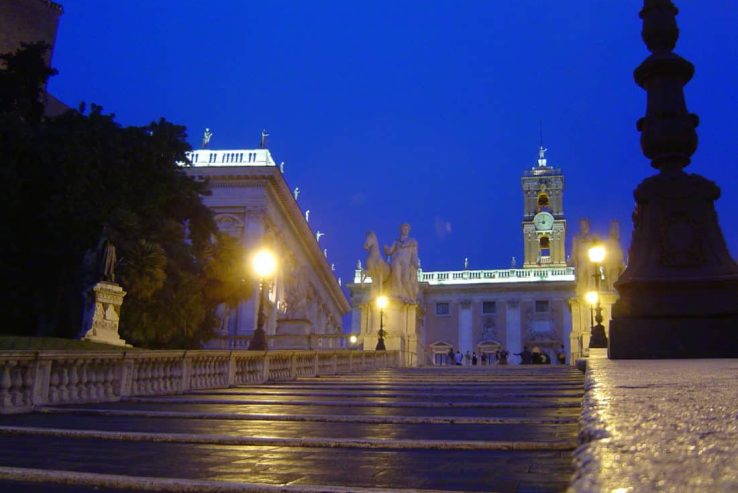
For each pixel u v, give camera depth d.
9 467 4.04
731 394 3.03
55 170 24.16
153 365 11.24
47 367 8.80
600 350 14.61
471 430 5.89
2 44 37.12
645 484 1.19
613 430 1.87
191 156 47.62
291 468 4.01
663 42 10.77
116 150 25.27
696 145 10.55
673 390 3.29
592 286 28.69
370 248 31.28
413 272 32.34
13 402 8.31
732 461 1.41
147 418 7.62
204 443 5.31
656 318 9.59
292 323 34.22
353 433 5.75
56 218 23.95
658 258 9.88
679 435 1.77
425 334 73.12
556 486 3.33
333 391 12.10
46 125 26.58
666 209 10.05
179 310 25.98
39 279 25.25
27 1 38.59
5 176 22.95
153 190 26.36
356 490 3.22
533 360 47.50
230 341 36.81
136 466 4.15
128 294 23.97
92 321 17.94
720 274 9.54
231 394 11.59
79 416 7.91
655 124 10.49
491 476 3.66
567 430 5.76
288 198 49.97
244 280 30.56
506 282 72.19
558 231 81.88
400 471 3.86
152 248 23.97
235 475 3.79
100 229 24.02
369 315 30.58
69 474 3.73
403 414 7.64
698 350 9.28
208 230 31.11
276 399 10.25
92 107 26.80
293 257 55.91
